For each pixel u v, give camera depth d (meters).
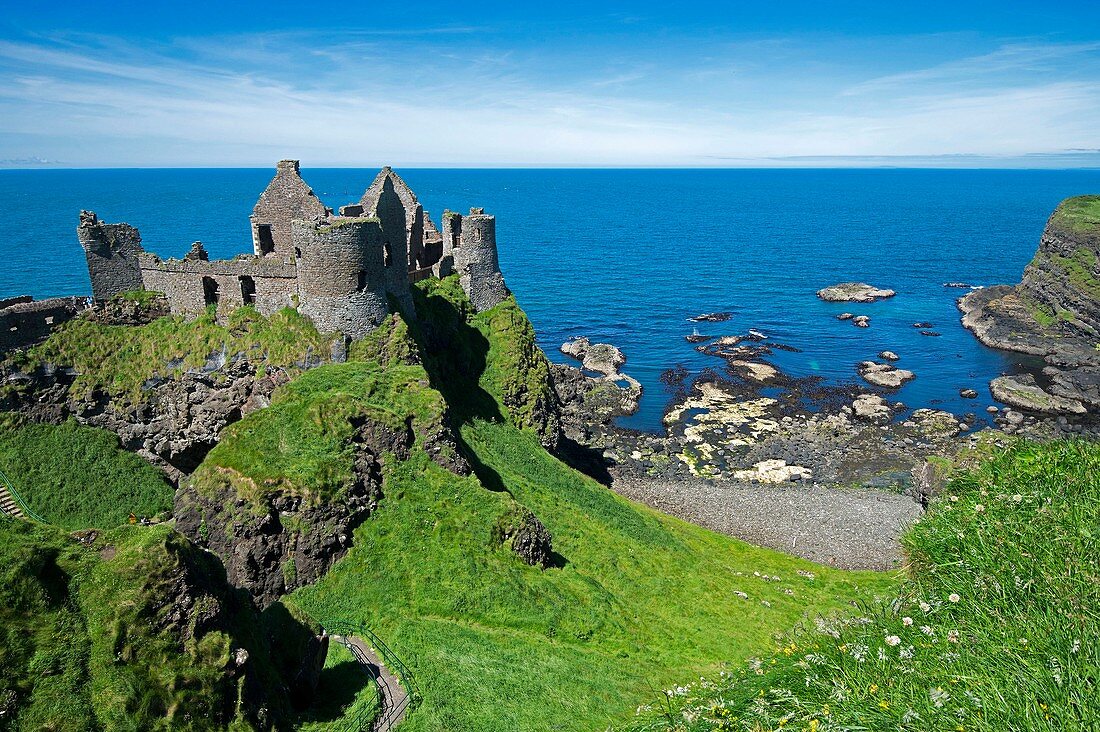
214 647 21.33
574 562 47.19
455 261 76.06
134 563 20.73
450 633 35.72
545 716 29.66
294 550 38.59
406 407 47.50
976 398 103.75
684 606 44.78
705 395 103.19
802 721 12.63
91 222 59.62
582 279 188.88
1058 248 140.50
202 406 56.56
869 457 83.12
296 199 62.06
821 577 55.06
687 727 14.89
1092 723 10.03
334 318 54.78
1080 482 16.66
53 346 58.06
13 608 18.81
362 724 26.11
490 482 52.50
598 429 91.81
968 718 10.88
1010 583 14.26
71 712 18.09
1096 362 113.62
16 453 54.19
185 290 60.56
